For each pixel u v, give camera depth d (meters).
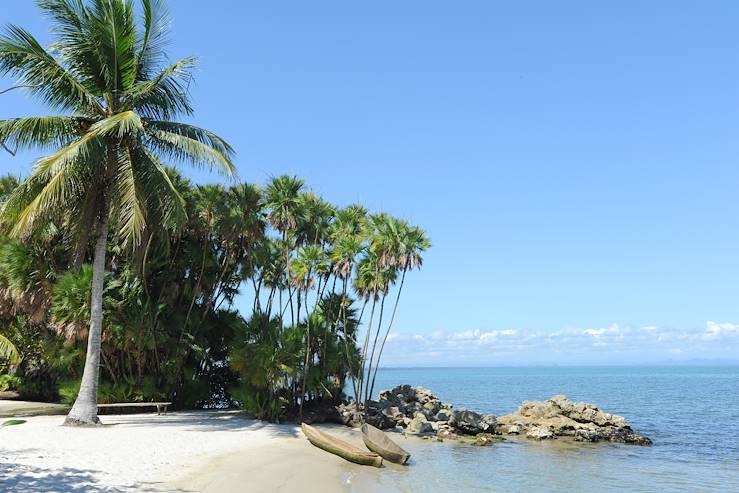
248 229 30.23
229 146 24.73
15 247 28.31
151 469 14.74
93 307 22.69
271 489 14.29
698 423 42.31
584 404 35.50
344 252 30.66
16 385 38.06
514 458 24.69
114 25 22.02
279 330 28.95
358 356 33.44
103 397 28.53
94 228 25.31
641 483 20.53
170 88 23.67
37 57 20.50
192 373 31.86
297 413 29.69
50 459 14.84
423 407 36.25
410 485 17.78
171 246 31.25
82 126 22.64
